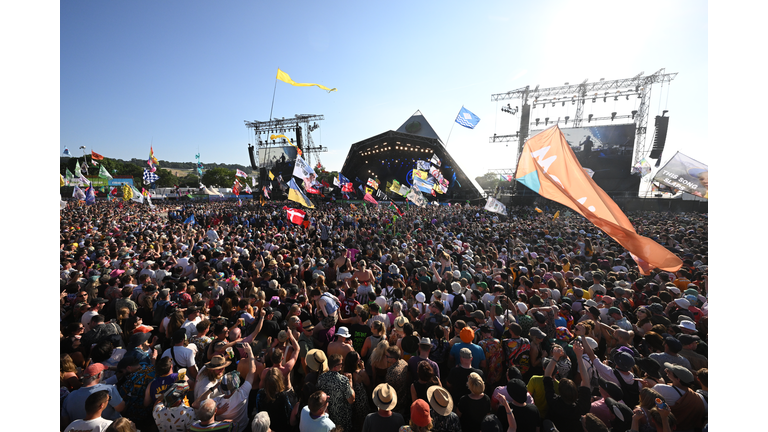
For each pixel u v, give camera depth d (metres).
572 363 4.37
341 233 18.20
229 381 3.55
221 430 3.11
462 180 45.81
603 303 6.26
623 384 3.81
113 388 3.58
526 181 6.26
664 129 35.75
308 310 6.26
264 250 11.33
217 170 97.81
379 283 7.76
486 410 3.48
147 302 5.98
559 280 7.54
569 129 42.00
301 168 18.38
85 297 6.15
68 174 41.81
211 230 13.48
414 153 47.44
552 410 3.54
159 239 12.78
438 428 3.21
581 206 5.61
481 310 6.00
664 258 4.79
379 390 3.26
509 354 4.64
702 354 4.59
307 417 3.19
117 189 56.47
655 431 3.17
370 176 54.66
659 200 36.47
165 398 3.26
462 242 13.73
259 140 51.19
